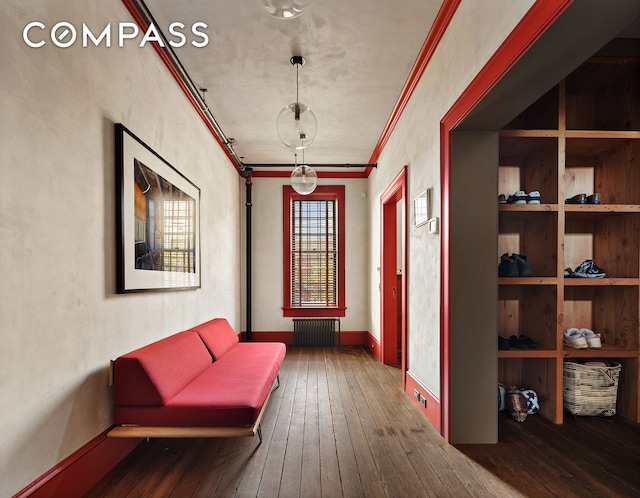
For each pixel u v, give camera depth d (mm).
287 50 3035
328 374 4402
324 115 4309
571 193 3352
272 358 3506
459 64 2441
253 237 6336
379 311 5215
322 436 2684
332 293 6414
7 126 1454
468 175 2590
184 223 3361
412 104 3578
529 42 1620
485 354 2574
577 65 1778
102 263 2100
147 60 2676
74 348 1853
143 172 2539
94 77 2031
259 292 6309
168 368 2463
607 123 3264
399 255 5926
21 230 1518
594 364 2996
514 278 2875
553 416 2914
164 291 2951
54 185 1711
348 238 6395
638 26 2680
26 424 1542
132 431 2150
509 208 2865
